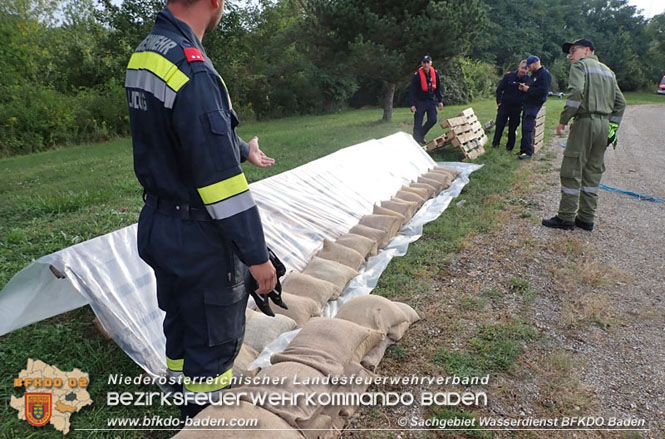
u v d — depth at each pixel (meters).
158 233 1.69
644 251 4.36
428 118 9.43
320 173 5.01
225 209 1.55
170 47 1.57
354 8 13.52
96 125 16.42
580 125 4.58
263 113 24.48
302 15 24.83
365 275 3.67
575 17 48.50
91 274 2.64
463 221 5.07
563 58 41.94
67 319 3.12
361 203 4.96
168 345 1.95
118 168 9.09
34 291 2.74
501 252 4.29
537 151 9.05
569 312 3.27
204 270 1.68
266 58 24.84
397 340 2.88
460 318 3.20
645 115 18.75
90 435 2.21
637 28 51.09
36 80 17.89
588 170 4.77
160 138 1.60
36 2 25.84
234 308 1.80
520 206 5.60
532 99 8.04
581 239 4.64
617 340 2.97
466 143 8.23
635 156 9.21
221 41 19.38
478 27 14.21
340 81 26.30
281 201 4.26
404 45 14.08
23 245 4.40
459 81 26.50
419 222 4.90
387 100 16.42
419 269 3.90
